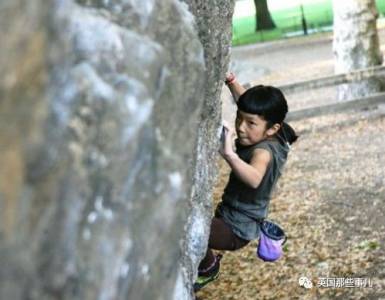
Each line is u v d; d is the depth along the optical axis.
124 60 1.44
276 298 4.99
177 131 1.72
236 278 5.41
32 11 1.02
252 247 5.93
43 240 1.08
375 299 4.71
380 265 5.22
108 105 1.30
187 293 2.47
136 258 1.42
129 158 1.35
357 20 10.59
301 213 6.62
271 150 3.07
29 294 1.04
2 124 0.96
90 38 1.37
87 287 1.22
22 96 1.00
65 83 1.20
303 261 5.51
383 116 9.93
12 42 0.98
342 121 10.02
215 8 2.69
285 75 15.98
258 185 2.99
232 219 3.16
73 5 1.40
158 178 1.51
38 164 1.06
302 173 7.97
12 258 0.98
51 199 1.10
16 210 0.99
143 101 1.39
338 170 7.88
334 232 6.03
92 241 1.24
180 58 1.80
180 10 1.89
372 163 7.93
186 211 1.91
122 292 1.37
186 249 2.61
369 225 6.06
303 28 25.52
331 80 9.98
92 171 1.24
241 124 3.10
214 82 2.79
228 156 2.96
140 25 1.63
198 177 2.65
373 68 10.14
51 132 1.12
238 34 28.58
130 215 1.38
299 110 9.62
